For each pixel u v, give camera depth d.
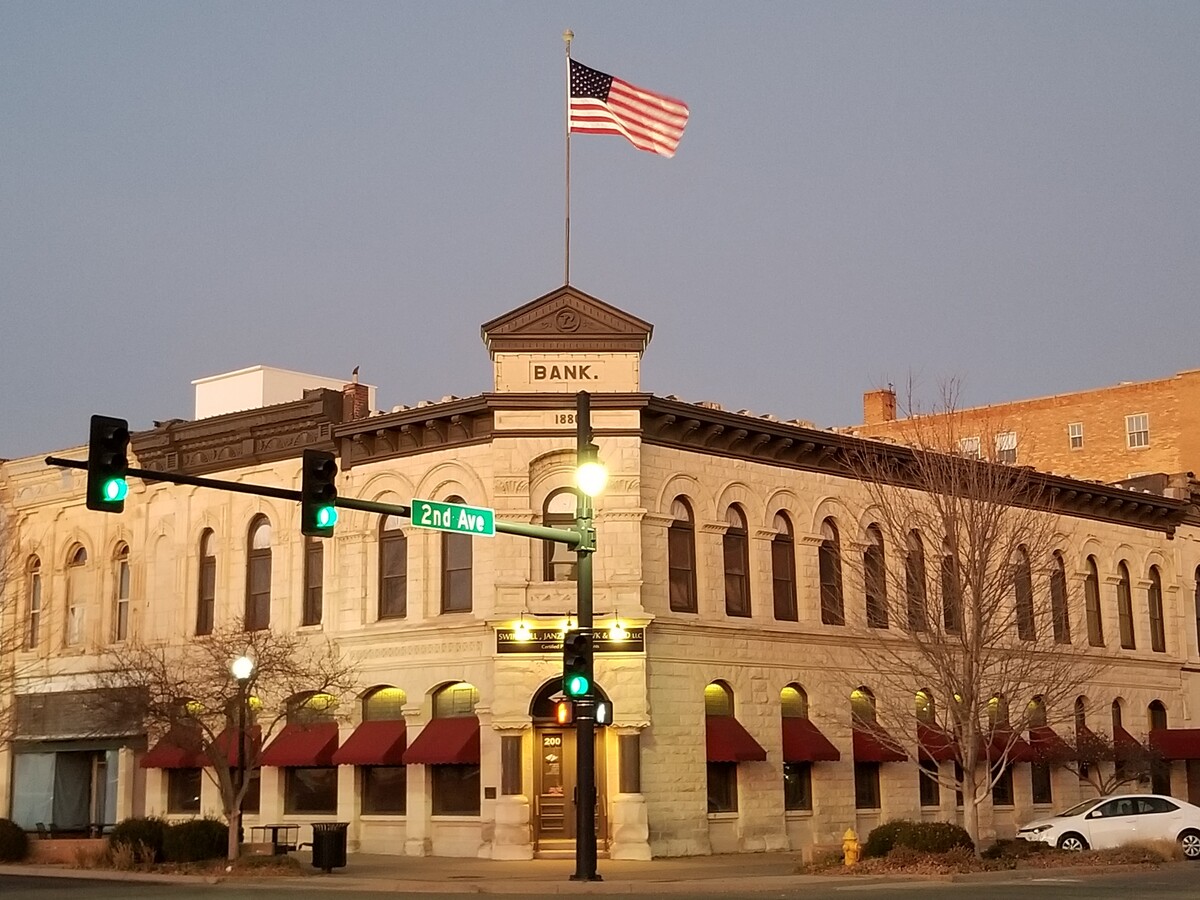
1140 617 55.22
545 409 39.22
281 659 38.47
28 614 51.19
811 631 43.44
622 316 39.78
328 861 33.50
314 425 43.66
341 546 42.53
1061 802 50.78
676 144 38.78
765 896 26.22
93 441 21.05
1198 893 24.33
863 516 45.53
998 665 44.78
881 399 73.38
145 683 39.16
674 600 40.12
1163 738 53.84
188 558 46.12
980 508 39.88
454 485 40.44
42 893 28.41
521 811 37.50
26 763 50.41
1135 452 72.62
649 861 36.75
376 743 40.31
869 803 44.78
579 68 39.16
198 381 53.62
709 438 41.66
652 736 38.47
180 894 28.00
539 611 38.41
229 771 38.56
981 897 23.88
